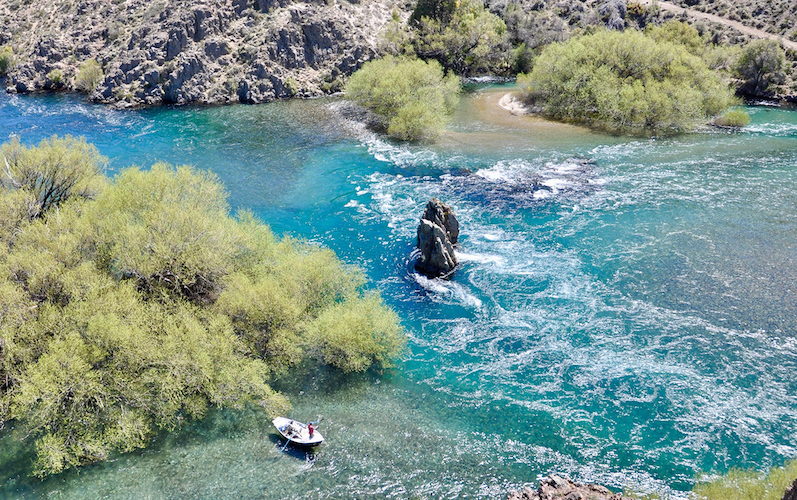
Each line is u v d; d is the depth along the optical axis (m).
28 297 30.19
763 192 53.22
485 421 29.06
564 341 35.09
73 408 26.88
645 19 112.25
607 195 54.09
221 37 94.31
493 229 48.56
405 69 78.12
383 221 50.47
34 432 27.70
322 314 34.62
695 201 52.03
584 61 81.50
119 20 100.25
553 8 117.25
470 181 57.88
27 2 111.94
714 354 33.38
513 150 66.31
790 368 32.06
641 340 34.84
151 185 38.53
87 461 26.41
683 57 79.62
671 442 27.42
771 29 99.50
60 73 95.69
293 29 95.12
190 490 24.86
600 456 26.69
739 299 38.28
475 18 103.75
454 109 84.94
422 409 30.00
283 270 36.62
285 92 91.75
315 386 31.69
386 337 33.31
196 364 29.16
